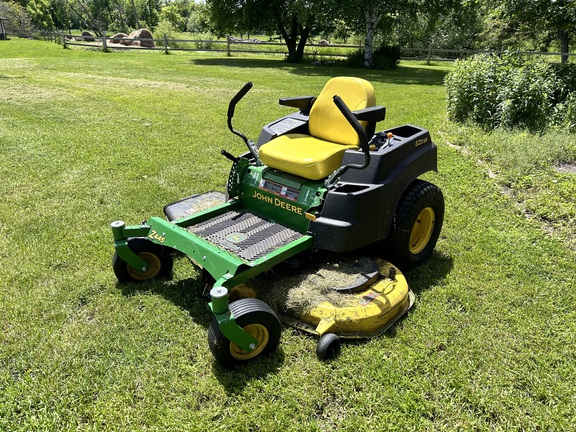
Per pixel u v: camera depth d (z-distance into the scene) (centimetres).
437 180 591
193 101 1095
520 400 271
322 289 330
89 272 390
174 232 337
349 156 354
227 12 2378
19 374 285
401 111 1034
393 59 2308
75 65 1738
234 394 272
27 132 781
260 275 357
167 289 369
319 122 398
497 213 507
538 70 863
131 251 359
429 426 255
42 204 511
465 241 452
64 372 285
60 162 642
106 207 507
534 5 971
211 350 280
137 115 931
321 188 345
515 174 587
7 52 2250
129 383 278
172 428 250
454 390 278
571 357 307
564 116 803
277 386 278
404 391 276
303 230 355
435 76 1886
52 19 6247
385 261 374
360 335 315
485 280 391
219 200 454
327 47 2953
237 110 1005
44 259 407
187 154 690
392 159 358
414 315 342
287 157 356
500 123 795
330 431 252
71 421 254
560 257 426
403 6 2067
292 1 2186
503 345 315
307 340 313
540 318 344
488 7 1091
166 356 300
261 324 284
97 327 324
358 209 334
